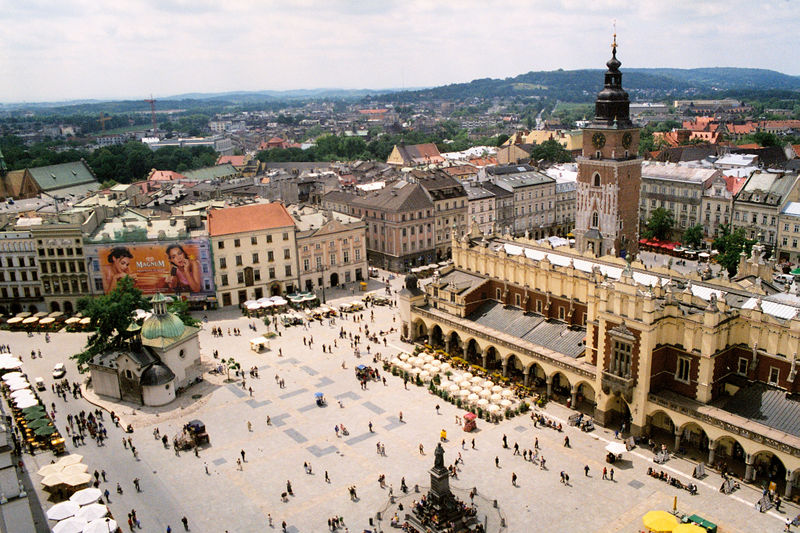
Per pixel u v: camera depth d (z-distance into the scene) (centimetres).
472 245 12681
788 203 17312
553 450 8756
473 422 9375
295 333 13588
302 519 7462
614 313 8800
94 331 14212
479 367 11419
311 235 16238
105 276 15012
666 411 8431
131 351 10562
